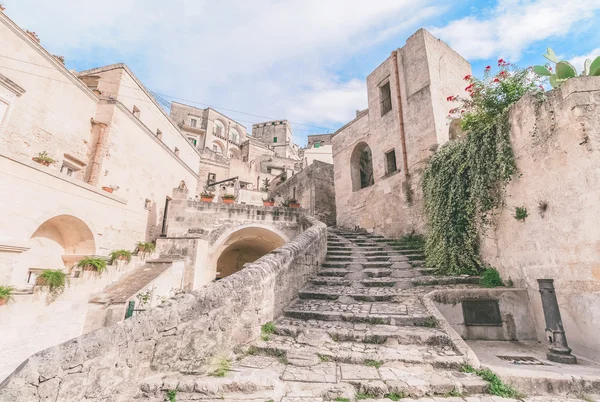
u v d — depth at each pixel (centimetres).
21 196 665
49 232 838
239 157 3928
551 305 411
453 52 1227
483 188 622
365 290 614
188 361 330
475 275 651
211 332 359
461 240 697
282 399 279
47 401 212
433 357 351
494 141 604
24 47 836
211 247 1158
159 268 954
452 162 741
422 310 486
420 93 1077
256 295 439
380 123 1268
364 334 412
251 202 2352
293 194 2003
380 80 1304
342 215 1446
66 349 237
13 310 578
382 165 1224
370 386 296
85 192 869
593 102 411
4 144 781
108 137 1091
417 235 994
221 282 400
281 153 4762
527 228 518
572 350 415
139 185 1276
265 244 1456
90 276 779
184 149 1817
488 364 367
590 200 396
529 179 511
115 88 1213
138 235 1248
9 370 563
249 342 407
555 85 514
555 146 454
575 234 417
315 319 491
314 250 744
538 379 302
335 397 283
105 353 259
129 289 820
